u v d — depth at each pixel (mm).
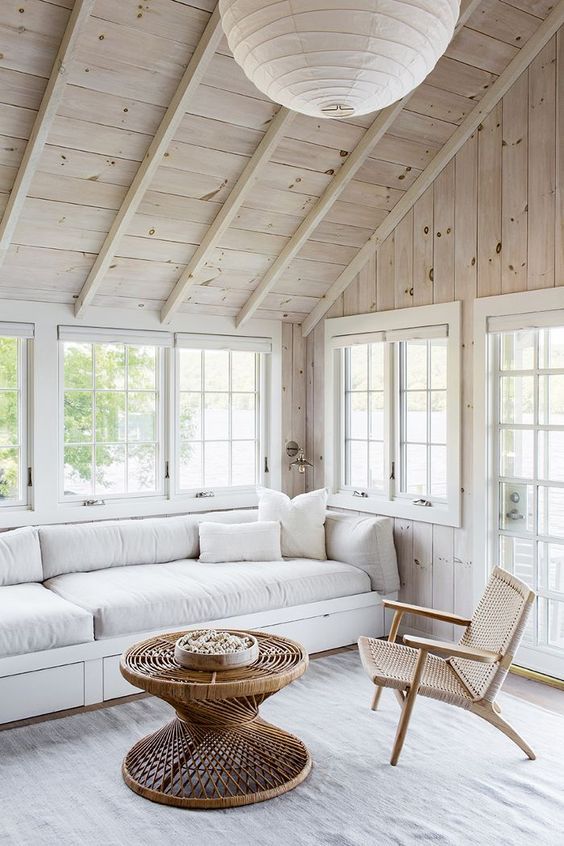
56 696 3611
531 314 4094
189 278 4750
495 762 3176
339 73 1927
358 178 4535
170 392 5219
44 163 3758
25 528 4391
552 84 3992
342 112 2150
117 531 4676
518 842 2582
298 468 5832
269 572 4516
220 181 4234
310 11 1781
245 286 5160
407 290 4883
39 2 3080
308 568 4645
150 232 4402
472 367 4441
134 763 3057
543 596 4211
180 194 4219
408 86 2051
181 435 5336
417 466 4941
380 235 4996
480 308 4375
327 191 4527
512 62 4109
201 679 2887
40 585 4227
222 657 2982
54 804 2811
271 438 5695
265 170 4258
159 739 3121
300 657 3170
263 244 4824
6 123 3494
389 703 3799
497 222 4301
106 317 4852
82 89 3477
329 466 5590
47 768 3074
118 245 4297
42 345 4613
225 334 5398
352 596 4672
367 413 5375
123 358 5074
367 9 1769
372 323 5137
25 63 3281
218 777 2910
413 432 4969
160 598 3967
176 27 3357
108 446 5031
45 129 3447
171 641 3385
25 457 4648
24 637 3510
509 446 4359
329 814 2756
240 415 5637
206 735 3039
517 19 3873
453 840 2590
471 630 3570
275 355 5672
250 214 4539
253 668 3029
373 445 5324
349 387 5535
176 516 5102
